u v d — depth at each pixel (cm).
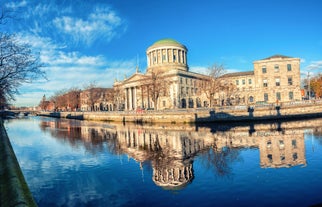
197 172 1367
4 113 12950
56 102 15600
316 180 1124
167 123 5331
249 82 9319
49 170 1538
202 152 1948
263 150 1880
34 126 5600
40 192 1131
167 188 1126
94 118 8119
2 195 720
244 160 1580
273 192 1003
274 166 1396
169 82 9269
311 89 9694
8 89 2017
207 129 3794
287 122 4153
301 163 1434
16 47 1906
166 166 1543
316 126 3347
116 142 2758
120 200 1005
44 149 2369
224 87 7144
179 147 2264
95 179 1317
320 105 4644
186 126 4475
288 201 909
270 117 4647
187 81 10075
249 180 1170
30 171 1523
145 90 8312
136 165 1609
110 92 12469
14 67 1889
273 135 2681
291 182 1112
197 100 9406
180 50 12162
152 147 2325
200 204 925
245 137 2653
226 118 4741
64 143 2772
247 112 4697
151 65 12044
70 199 1038
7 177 883
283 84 7069
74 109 13662
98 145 2570
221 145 2228
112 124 5922
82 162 1759
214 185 1128
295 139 2317
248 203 909
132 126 5012
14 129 4850
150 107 10431
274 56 7412
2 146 1631
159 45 11744
